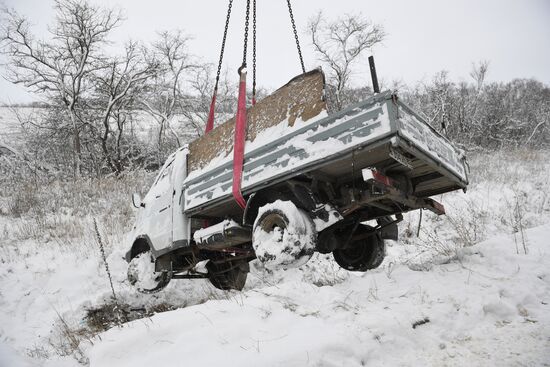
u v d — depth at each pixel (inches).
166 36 932.0
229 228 196.5
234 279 265.6
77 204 490.0
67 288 312.3
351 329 119.3
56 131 823.7
